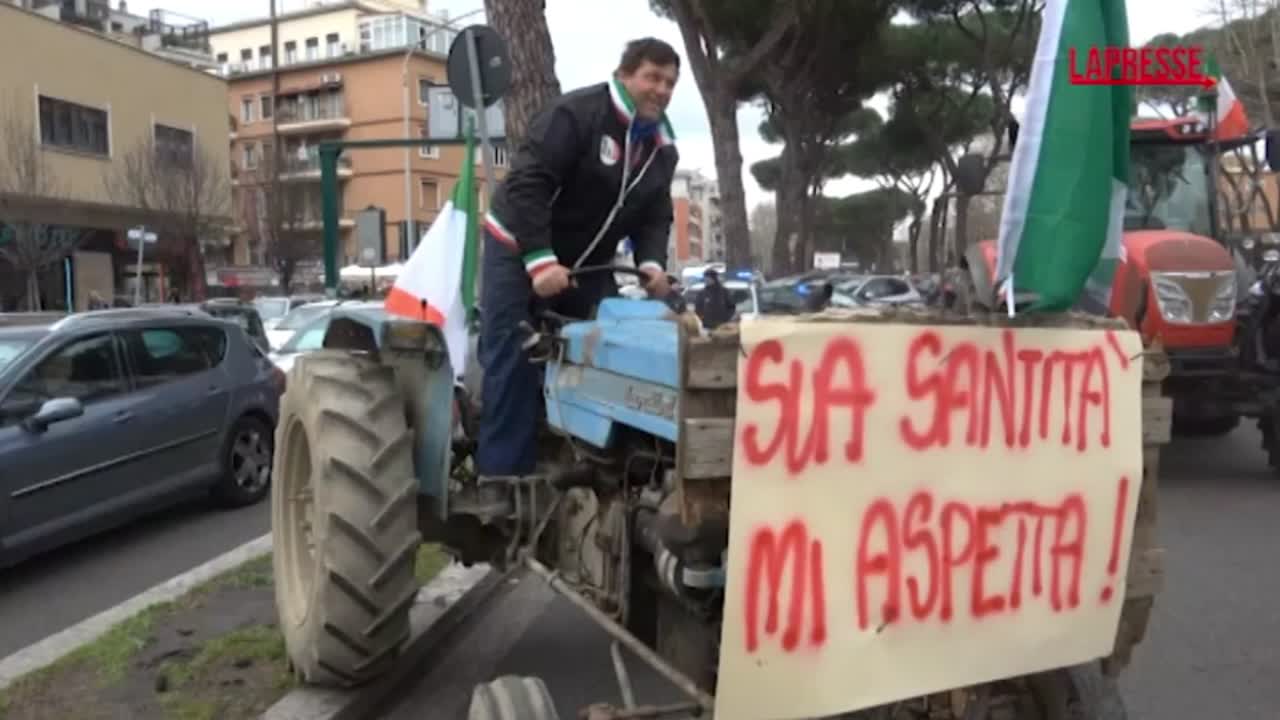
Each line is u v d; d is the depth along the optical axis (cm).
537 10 891
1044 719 335
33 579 707
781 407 267
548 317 412
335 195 1783
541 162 395
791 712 272
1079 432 312
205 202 3481
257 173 4916
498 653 553
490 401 422
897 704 319
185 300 3397
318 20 7950
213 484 867
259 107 7038
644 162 419
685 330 261
